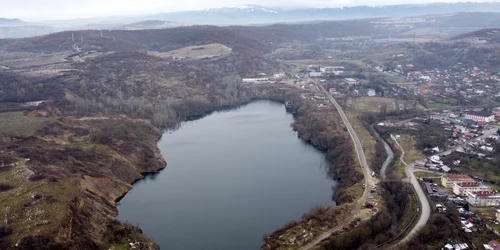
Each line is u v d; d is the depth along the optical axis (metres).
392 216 157.38
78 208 143.88
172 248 146.62
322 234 142.38
